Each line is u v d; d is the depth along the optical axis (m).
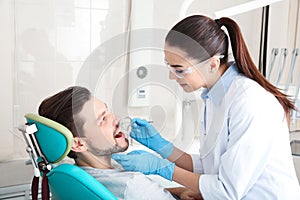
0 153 1.62
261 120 0.99
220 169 1.02
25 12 1.69
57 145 0.78
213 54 0.92
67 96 0.80
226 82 1.07
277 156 1.04
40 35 1.73
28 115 0.83
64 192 0.81
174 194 1.08
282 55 2.12
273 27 2.16
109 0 1.89
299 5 2.06
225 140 1.04
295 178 1.10
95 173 0.84
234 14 2.16
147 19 1.94
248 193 1.08
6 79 1.67
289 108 1.12
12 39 1.67
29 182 1.44
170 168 0.97
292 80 2.06
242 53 1.07
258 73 1.08
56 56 1.78
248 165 0.98
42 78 1.75
